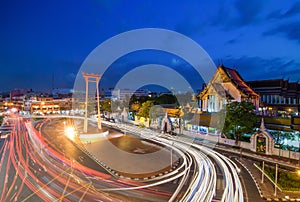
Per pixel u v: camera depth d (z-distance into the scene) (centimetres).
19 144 3641
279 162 2698
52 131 4975
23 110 10494
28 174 2247
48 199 1719
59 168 2445
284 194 1838
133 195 1800
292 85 5959
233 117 3369
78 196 1773
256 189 1931
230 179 2150
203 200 1705
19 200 1700
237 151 3209
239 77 5400
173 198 1747
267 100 5853
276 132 3234
